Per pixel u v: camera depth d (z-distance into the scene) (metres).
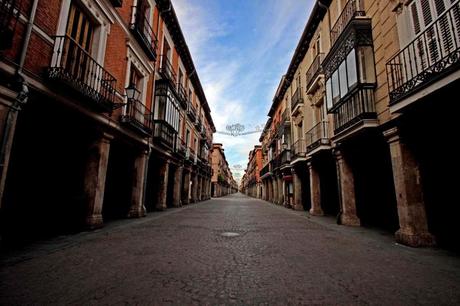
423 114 4.78
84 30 6.02
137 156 9.43
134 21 8.30
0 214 4.83
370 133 6.61
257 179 43.41
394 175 5.46
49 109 5.07
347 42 7.20
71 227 6.07
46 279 2.82
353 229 7.27
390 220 7.77
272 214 11.93
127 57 8.01
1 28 3.37
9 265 3.28
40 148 5.83
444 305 2.34
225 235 5.92
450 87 3.82
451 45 4.16
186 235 5.84
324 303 2.34
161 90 10.89
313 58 12.23
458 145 5.18
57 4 4.90
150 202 12.04
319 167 11.70
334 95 8.14
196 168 21.00
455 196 5.18
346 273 3.23
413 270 3.39
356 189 9.30
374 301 2.40
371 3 6.84
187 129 17.17
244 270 3.29
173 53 13.77
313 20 11.36
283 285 2.78
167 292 2.53
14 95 3.84
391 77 5.46
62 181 6.30
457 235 5.07
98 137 6.55
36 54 4.39
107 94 6.56
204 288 2.65
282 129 17.39
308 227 7.64
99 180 6.43
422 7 4.90
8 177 5.02
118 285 2.69
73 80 4.89
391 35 5.83
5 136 3.69
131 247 4.50
